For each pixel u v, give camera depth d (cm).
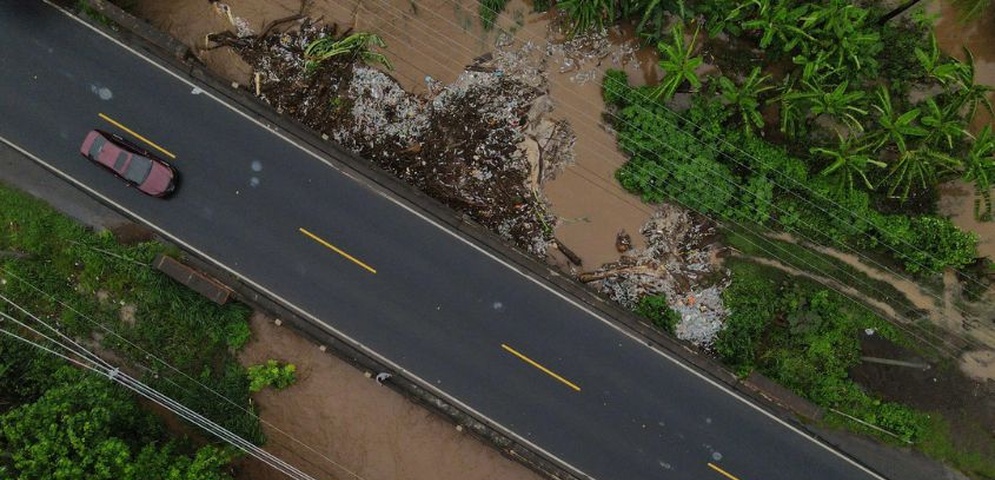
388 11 2500
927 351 2456
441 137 2473
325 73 2478
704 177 2406
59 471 1980
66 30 2464
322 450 2453
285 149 2461
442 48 2503
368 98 2484
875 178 2470
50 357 2395
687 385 2439
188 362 2430
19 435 2027
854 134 2358
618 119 2488
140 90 2464
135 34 2442
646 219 2488
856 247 2472
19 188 2450
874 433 2420
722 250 2472
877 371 2442
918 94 2491
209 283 2353
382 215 2452
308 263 2459
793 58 2350
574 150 2495
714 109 2422
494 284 2450
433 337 2455
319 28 2497
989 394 2447
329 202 2459
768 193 2408
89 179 2467
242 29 2500
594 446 2444
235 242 2464
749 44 2502
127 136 2461
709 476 2438
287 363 2447
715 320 2445
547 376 2448
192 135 2462
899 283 2473
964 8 2502
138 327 2423
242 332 2419
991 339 2461
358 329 2455
